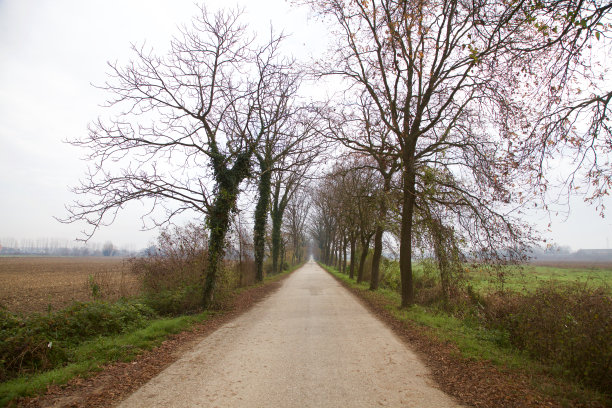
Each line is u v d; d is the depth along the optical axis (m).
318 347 7.87
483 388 5.43
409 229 13.94
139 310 11.27
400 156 13.94
